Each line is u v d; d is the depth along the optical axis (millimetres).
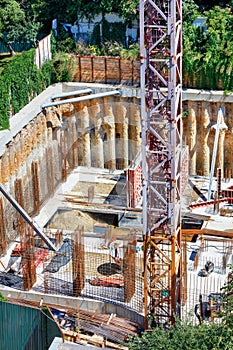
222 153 60688
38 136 58188
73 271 44031
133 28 65750
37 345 37906
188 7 62844
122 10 64938
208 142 60969
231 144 60562
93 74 63469
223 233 50344
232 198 54656
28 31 66188
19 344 38406
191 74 60531
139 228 52188
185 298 43188
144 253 40594
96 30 66562
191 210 53938
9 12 61750
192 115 60500
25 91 59031
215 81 60125
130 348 33406
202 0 68000
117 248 47562
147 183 39562
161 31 39094
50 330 37438
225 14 62500
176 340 32219
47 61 63688
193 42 61469
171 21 37250
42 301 43375
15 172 53656
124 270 43625
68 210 56219
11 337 38438
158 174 39719
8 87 55594
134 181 54094
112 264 47125
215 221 52500
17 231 52188
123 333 40875
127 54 62406
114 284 44875
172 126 38438
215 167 61188
